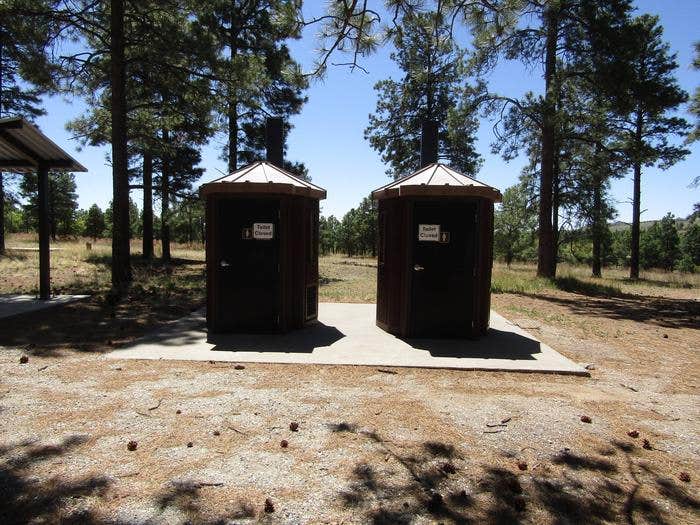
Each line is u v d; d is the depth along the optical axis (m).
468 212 7.19
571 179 18.64
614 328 9.06
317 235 8.37
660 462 3.55
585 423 4.23
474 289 7.25
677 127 24.02
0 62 18.33
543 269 17.11
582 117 16.25
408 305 7.25
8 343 6.46
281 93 17.83
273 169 7.92
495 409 4.49
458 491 3.08
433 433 3.92
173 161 22.59
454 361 6.02
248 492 2.99
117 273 12.47
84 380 5.02
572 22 14.50
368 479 3.19
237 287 7.32
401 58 20.28
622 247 54.12
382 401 4.61
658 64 21.06
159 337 7.02
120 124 12.15
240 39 17.08
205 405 4.38
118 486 3.01
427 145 8.91
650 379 5.68
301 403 4.50
